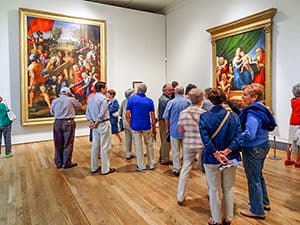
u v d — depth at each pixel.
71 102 4.85
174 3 9.24
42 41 7.31
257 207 2.79
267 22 5.93
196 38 8.36
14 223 2.79
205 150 2.51
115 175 4.38
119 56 8.91
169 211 3.05
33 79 7.22
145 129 4.50
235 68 6.87
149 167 4.70
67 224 2.77
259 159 2.65
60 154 4.86
